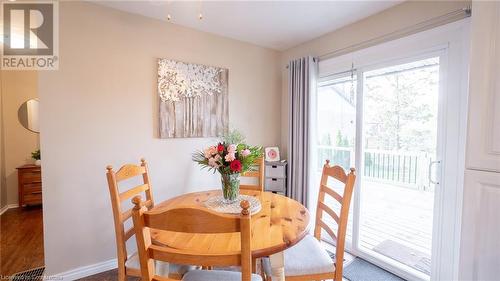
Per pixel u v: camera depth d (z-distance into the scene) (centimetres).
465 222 135
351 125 254
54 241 189
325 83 279
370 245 248
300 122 276
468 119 133
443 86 180
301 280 136
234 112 282
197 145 255
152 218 85
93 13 199
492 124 124
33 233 279
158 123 231
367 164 319
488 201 126
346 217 140
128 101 216
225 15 223
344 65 246
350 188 140
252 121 298
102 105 204
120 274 147
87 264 203
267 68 309
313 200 273
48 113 184
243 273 85
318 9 212
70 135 192
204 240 109
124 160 215
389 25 210
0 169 345
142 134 224
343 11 215
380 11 215
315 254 147
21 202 348
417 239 261
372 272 213
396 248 242
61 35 188
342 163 269
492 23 124
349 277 206
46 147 184
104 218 209
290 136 290
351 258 237
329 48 262
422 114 212
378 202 346
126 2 199
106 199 209
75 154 195
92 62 199
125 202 214
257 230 121
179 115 241
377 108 238
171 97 236
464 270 136
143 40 222
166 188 238
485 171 127
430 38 184
